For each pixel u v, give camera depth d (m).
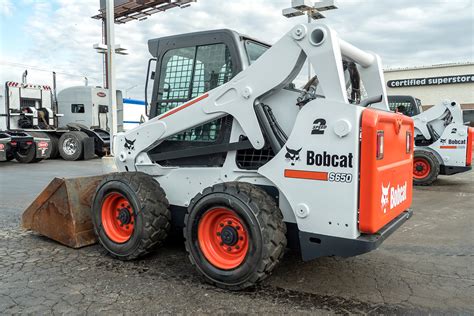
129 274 3.91
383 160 3.23
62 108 18.31
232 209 3.39
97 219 4.39
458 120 10.11
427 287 3.70
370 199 3.04
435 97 35.47
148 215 4.05
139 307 3.23
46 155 15.19
